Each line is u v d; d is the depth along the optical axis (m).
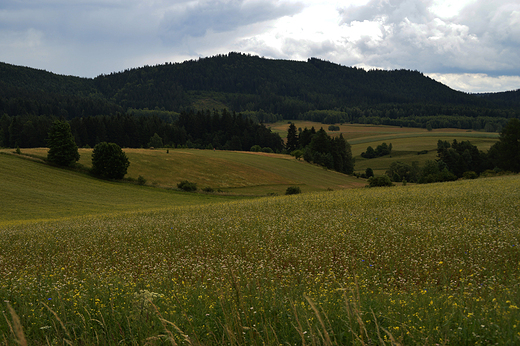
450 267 8.13
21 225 26.86
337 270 8.70
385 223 14.79
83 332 4.45
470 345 3.76
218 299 5.32
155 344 3.89
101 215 33.56
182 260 10.51
